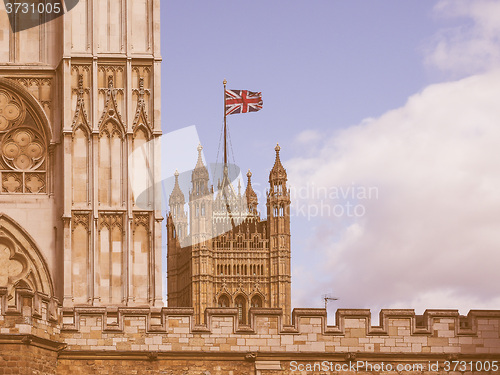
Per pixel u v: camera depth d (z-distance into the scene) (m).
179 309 49.94
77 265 58.03
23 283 58.19
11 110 59.94
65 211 58.19
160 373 49.41
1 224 58.28
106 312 49.56
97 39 59.59
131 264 58.25
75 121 58.94
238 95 131.62
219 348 49.78
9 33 60.19
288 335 50.03
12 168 59.50
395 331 50.22
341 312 50.31
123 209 58.66
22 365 46.41
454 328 50.31
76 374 48.88
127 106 59.34
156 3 60.25
